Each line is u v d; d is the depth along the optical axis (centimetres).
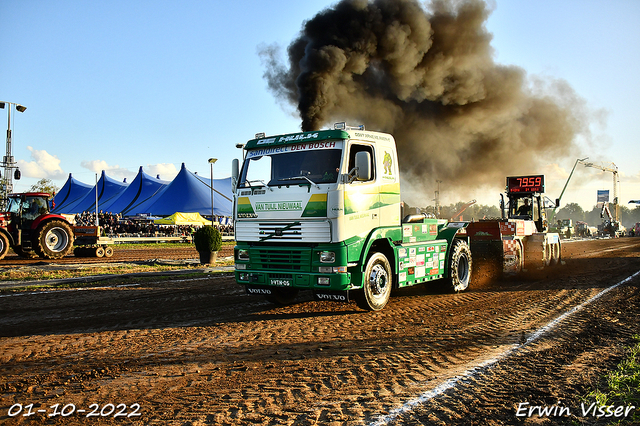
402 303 974
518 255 1378
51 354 594
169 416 400
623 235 6309
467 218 1450
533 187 1758
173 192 5009
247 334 698
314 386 471
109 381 492
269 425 380
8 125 3372
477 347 620
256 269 860
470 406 420
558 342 644
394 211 916
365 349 611
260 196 857
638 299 980
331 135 814
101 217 3844
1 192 3625
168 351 606
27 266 1683
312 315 844
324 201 787
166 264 1752
